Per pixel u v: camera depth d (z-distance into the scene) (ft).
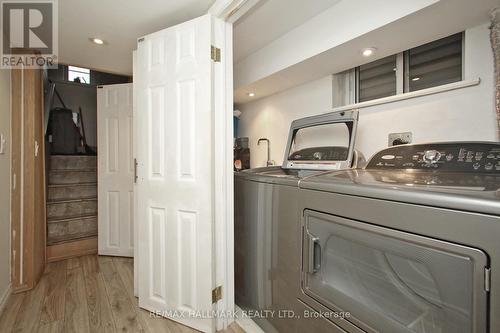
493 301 1.94
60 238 8.64
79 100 12.33
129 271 7.55
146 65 5.46
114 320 5.16
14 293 6.12
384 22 4.12
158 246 5.36
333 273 3.40
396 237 2.58
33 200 6.43
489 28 3.78
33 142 6.48
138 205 5.74
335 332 3.28
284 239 4.22
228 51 5.03
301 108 7.52
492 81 4.02
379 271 2.87
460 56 4.63
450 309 2.22
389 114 5.40
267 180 4.67
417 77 5.24
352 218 3.02
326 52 5.21
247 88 7.91
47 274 7.29
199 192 4.81
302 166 6.00
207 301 4.77
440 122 4.62
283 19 5.49
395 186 2.68
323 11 5.16
